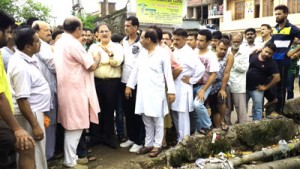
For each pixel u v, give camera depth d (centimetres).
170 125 467
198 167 385
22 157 284
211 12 2486
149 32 407
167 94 437
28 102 316
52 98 392
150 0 907
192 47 496
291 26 523
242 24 2136
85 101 381
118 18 1078
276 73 503
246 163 418
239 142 445
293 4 1798
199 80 455
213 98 483
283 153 445
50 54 387
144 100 409
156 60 408
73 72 374
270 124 462
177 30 447
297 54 514
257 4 2053
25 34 326
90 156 425
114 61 432
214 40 528
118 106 485
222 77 475
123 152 443
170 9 946
